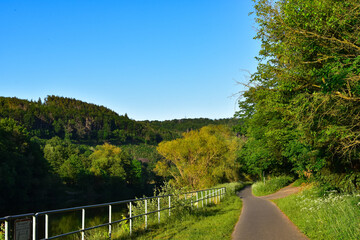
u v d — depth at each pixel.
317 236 9.38
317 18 9.67
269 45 12.34
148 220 13.73
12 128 64.81
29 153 66.69
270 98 14.13
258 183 45.75
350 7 8.87
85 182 86.44
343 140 10.66
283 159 34.44
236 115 33.56
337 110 9.42
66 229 21.31
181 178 60.72
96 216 28.02
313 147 15.04
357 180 14.41
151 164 166.75
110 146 129.12
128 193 101.12
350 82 8.41
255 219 14.93
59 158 94.25
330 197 13.23
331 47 9.86
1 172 52.59
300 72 11.16
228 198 29.52
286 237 9.96
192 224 13.23
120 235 10.44
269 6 11.13
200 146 58.94
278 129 23.45
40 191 64.88
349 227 8.59
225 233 10.88
